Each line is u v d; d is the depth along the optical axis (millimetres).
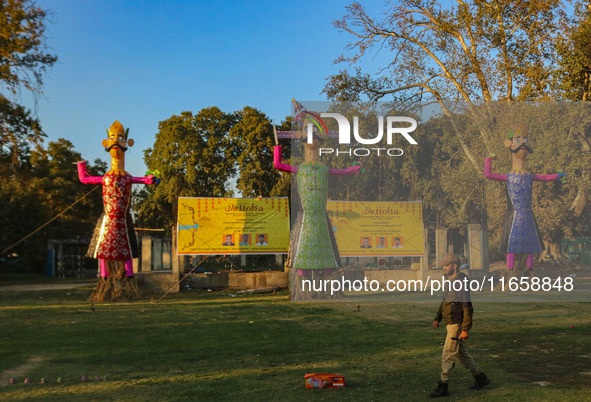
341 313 13914
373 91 27359
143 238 23625
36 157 24906
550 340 9305
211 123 46719
